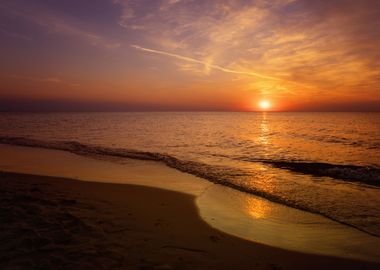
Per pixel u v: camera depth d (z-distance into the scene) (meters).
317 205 7.78
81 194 8.14
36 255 4.17
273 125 58.72
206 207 7.39
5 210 6.00
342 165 14.72
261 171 12.48
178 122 70.31
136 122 65.50
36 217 5.68
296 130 42.72
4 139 23.11
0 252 4.21
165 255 4.54
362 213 7.14
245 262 4.55
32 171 11.80
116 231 5.36
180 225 6.00
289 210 7.36
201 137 30.03
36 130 36.31
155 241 5.05
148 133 34.31
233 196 8.55
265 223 6.41
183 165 13.50
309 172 12.38
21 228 5.08
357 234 5.83
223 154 18.14
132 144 23.06
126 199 7.85
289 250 5.05
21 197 7.06
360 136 31.91
